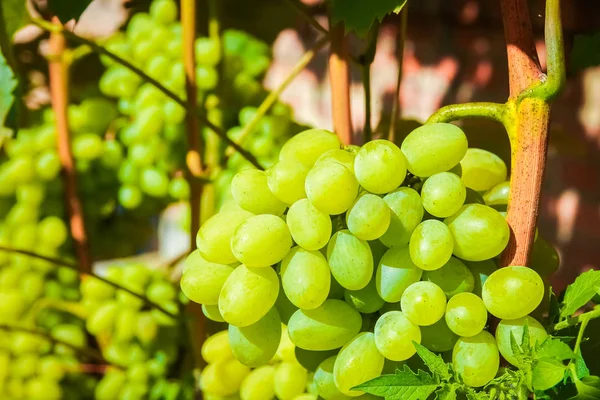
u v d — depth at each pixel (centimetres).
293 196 59
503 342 56
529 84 57
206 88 85
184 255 91
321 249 59
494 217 56
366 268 57
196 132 82
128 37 89
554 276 129
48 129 89
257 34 101
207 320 81
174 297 85
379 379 54
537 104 56
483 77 125
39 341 84
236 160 82
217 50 85
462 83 126
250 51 90
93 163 89
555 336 57
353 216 56
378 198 57
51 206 88
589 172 126
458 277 57
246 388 67
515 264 57
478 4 123
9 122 73
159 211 94
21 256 85
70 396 84
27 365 83
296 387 66
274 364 68
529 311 55
